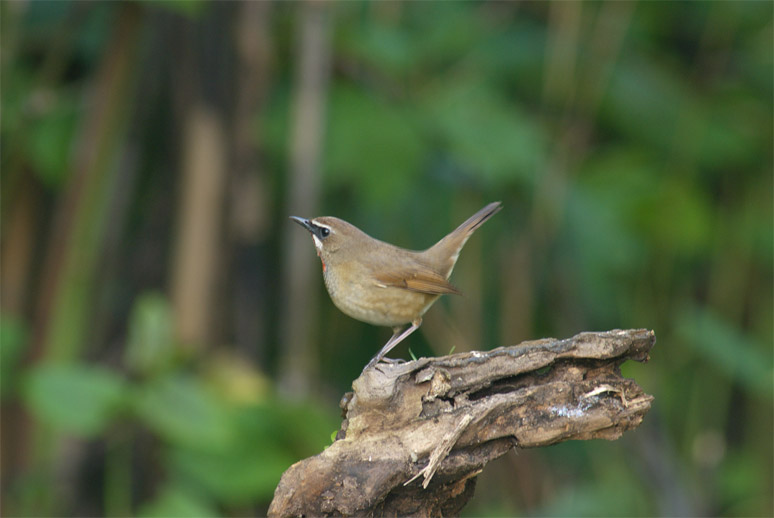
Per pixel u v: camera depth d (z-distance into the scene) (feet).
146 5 32.76
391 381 18.43
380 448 18.26
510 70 42.55
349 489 18.13
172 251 37.83
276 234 41.19
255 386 33.53
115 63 32.99
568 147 42.32
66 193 33.91
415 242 41.65
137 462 37.45
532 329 43.62
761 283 49.52
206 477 30.83
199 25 35.47
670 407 46.88
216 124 35.53
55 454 35.22
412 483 18.52
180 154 37.37
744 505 45.16
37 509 34.32
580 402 18.85
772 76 46.98
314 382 37.60
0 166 35.94
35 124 36.24
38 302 34.53
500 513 40.42
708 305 48.98
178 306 35.45
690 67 47.78
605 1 42.50
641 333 19.12
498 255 42.83
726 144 45.21
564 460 44.50
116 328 40.78
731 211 48.67
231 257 36.50
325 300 42.11
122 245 41.34
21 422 35.12
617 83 44.14
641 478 42.32
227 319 37.22
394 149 35.68
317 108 33.86
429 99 38.86
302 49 34.40
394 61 37.32
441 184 41.91
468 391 18.76
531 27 43.98
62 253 34.01
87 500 39.01
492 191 42.06
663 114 44.65
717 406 47.21
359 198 40.98
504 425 18.66
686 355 46.21
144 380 30.94
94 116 33.30
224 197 35.81
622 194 43.09
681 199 43.62
